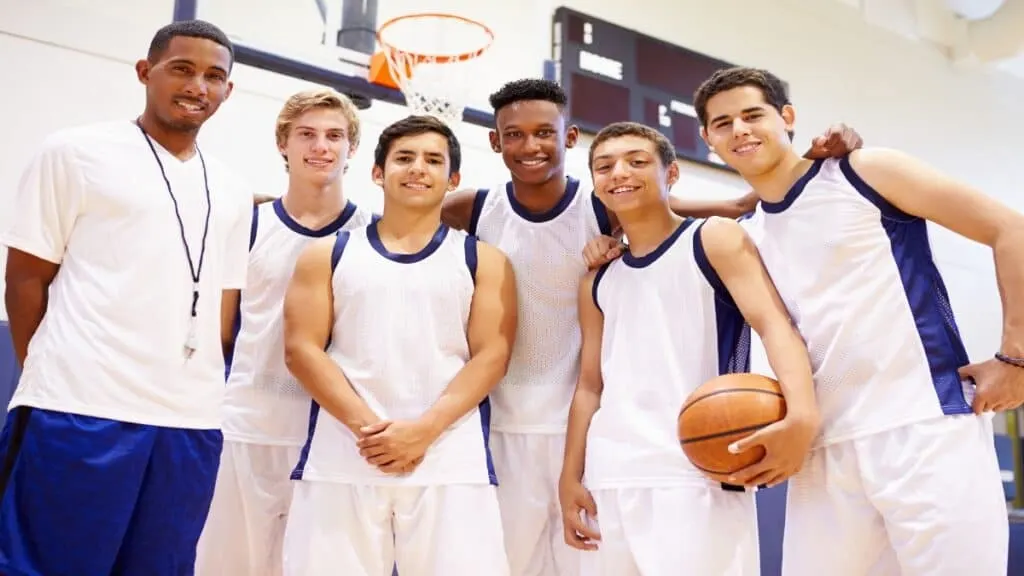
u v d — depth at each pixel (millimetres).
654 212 2092
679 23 6285
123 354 1719
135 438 1701
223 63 1911
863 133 6930
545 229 2402
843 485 1773
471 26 4215
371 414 1896
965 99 7637
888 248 1811
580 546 2018
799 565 1838
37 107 3914
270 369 2422
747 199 2451
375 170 2234
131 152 1834
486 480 1933
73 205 1758
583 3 5848
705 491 1826
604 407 2012
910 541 1659
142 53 4227
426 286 2045
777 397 1746
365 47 4008
